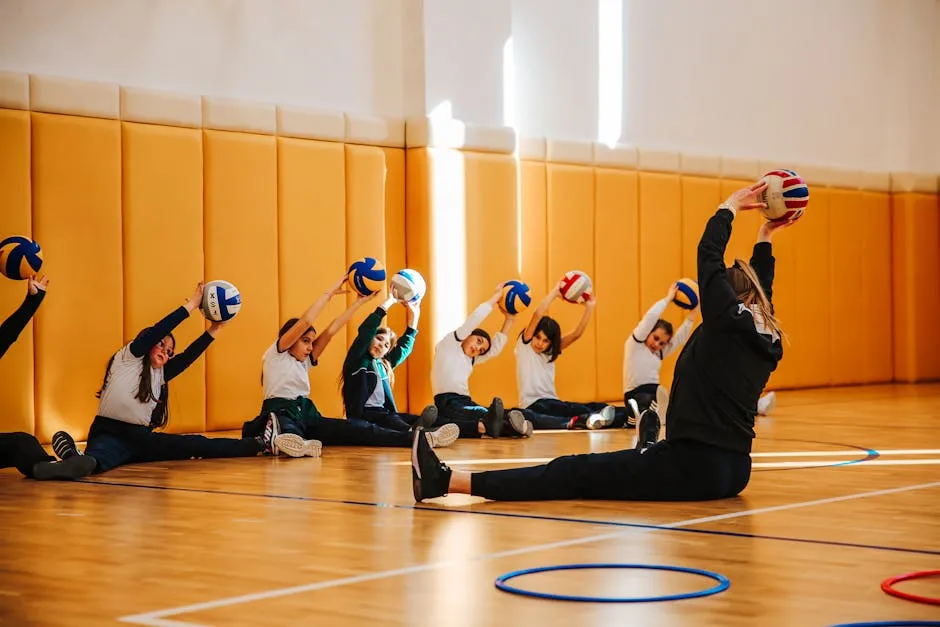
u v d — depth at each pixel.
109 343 7.83
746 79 12.39
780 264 12.72
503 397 10.08
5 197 7.37
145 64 8.21
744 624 2.83
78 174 7.70
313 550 3.81
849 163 13.53
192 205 8.27
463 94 9.82
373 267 7.49
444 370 8.17
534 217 10.41
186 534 4.13
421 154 9.52
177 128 8.23
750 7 12.42
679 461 4.66
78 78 7.82
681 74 11.77
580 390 10.70
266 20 8.84
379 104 9.54
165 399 6.45
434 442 7.15
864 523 4.25
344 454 6.89
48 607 3.05
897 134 13.99
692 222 11.69
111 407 6.27
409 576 3.40
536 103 10.56
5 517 4.54
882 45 13.86
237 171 8.51
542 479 4.69
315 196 8.95
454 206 9.67
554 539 3.97
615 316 10.99
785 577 3.35
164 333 6.27
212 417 8.34
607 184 10.95
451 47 9.74
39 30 7.70
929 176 14.05
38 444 5.86
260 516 4.52
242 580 3.37
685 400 4.67
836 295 13.34
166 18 8.31
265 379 7.25
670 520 4.32
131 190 7.96
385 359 7.96
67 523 4.39
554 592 3.19
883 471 5.82
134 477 5.80
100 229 7.80
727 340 4.60
